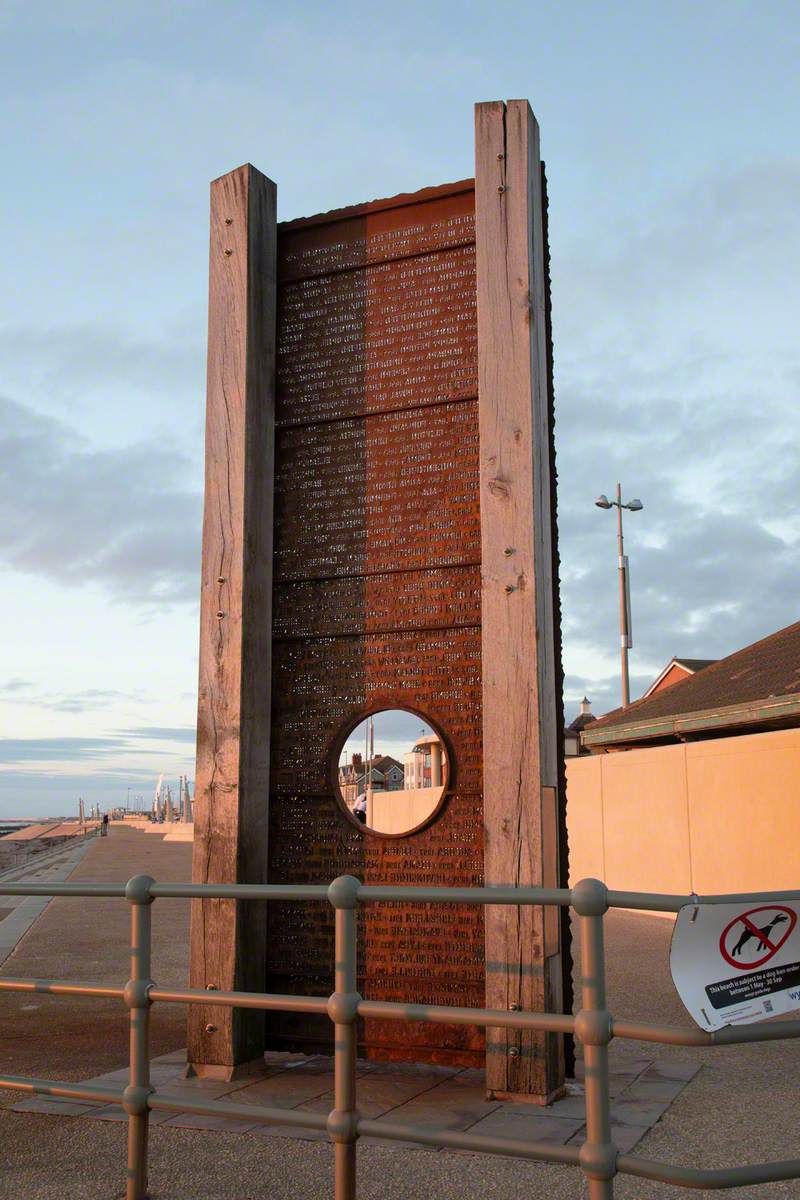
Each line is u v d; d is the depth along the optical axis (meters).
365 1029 5.60
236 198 6.29
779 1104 5.06
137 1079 3.96
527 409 5.34
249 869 5.74
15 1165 4.22
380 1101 5.00
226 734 5.79
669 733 14.57
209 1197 3.87
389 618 5.92
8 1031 7.13
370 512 6.07
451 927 5.50
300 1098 5.09
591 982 3.28
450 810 5.61
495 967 5.01
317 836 5.89
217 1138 4.52
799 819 11.48
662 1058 6.09
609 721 17.08
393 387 6.11
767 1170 3.15
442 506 5.90
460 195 6.09
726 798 12.59
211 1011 5.56
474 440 5.88
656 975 9.07
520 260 5.46
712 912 3.31
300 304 6.43
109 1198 3.89
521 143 5.56
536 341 5.47
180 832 41.59
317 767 5.96
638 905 3.25
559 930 5.22
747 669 15.55
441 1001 5.45
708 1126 4.68
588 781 15.84
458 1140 3.42
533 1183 3.94
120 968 9.60
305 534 6.20
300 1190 3.92
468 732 5.64
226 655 5.88
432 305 6.09
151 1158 4.28
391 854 5.70
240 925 5.62
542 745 5.13
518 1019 3.37
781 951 3.38
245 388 6.09
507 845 5.06
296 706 6.07
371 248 6.29
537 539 5.29
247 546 5.98
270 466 6.25
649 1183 3.93
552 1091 4.94
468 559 5.78
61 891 4.23
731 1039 3.15
